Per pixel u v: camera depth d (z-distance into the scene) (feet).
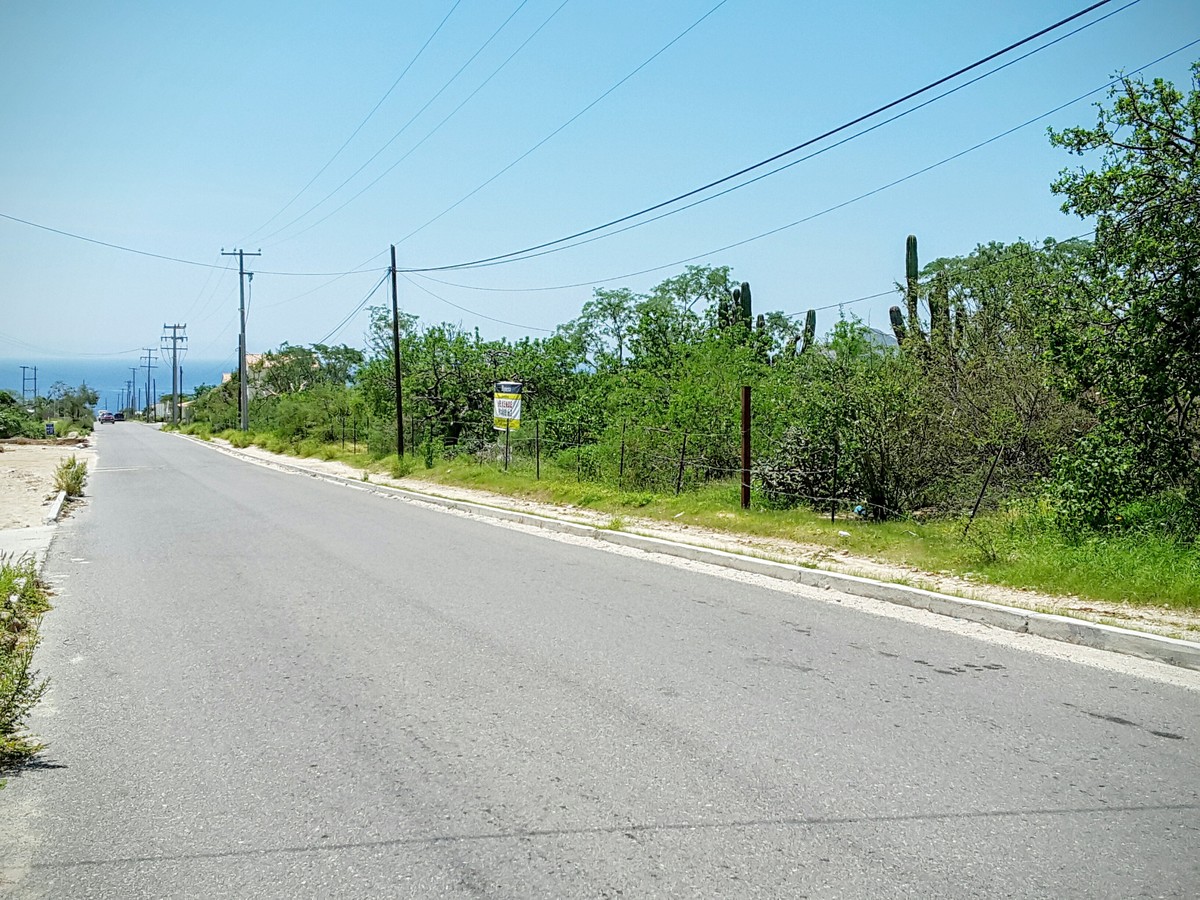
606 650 21.38
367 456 101.45
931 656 20.75
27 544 41.52
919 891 10.57
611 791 13.47
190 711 17.46
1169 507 29.35
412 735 15.93
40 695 17.90
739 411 52.44
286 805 13.20
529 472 67.97
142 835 12.34
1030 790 13.35
